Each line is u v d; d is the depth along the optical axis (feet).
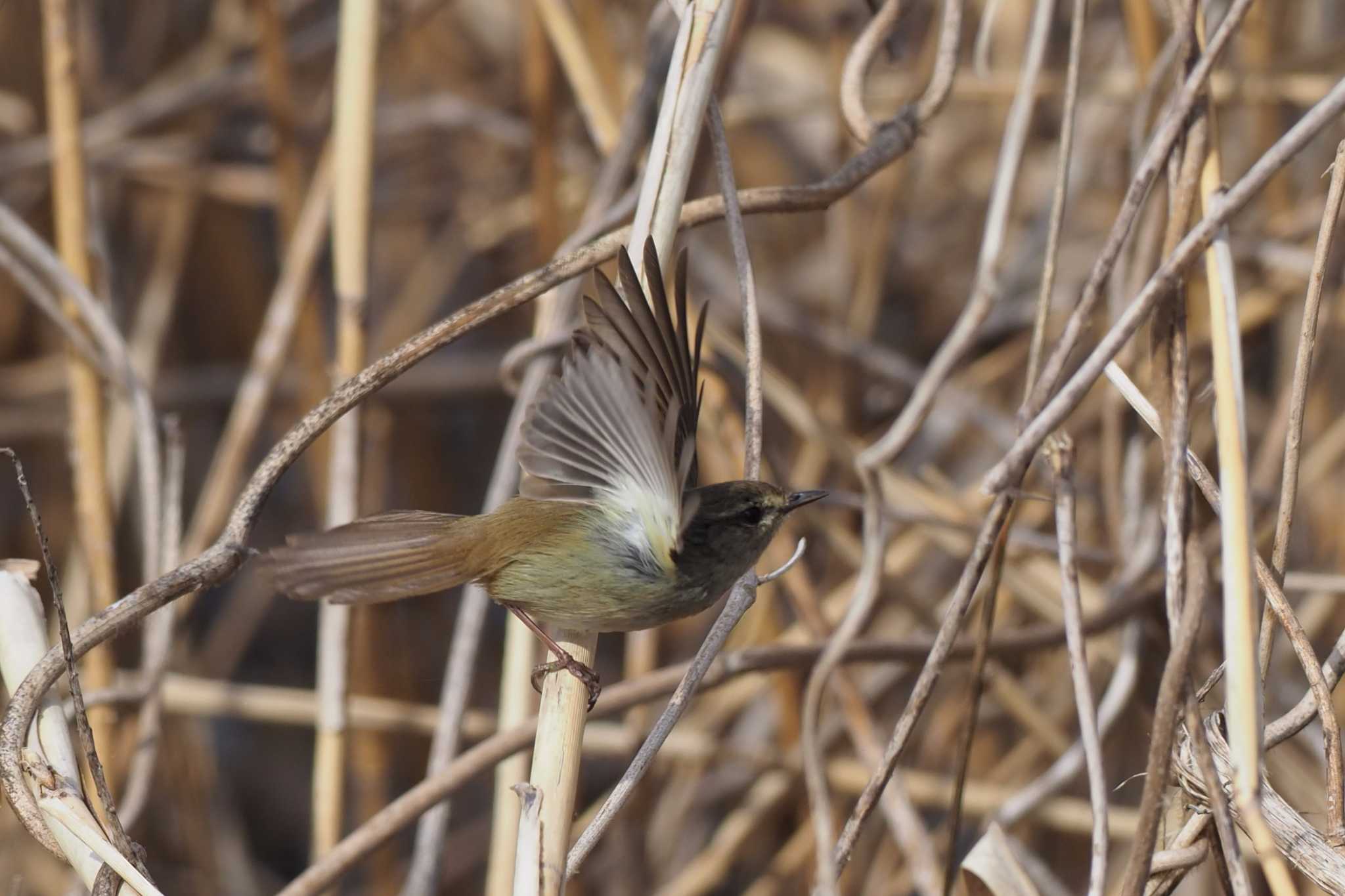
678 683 25.93
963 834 37.70
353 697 36.37
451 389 46.62
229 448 34.42
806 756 21.15
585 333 15.49
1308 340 18.81
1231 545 16.16
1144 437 32.55
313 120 47.03
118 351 28.96
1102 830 16.70
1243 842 27.25
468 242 46.73
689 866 39.42
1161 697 16.31
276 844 46.93
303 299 35.63
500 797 27.63
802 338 39.96
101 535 29.14
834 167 40.96
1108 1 45.21
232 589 49.55
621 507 18.71
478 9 50.19
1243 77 37.04
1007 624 38.52
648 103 31.65
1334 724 18.20
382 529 20.11
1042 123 44.68
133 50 48.34
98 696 27.63
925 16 46.09
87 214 29.50
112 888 17.12
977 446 44.32
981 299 24.53
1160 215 29.14
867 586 24.21
